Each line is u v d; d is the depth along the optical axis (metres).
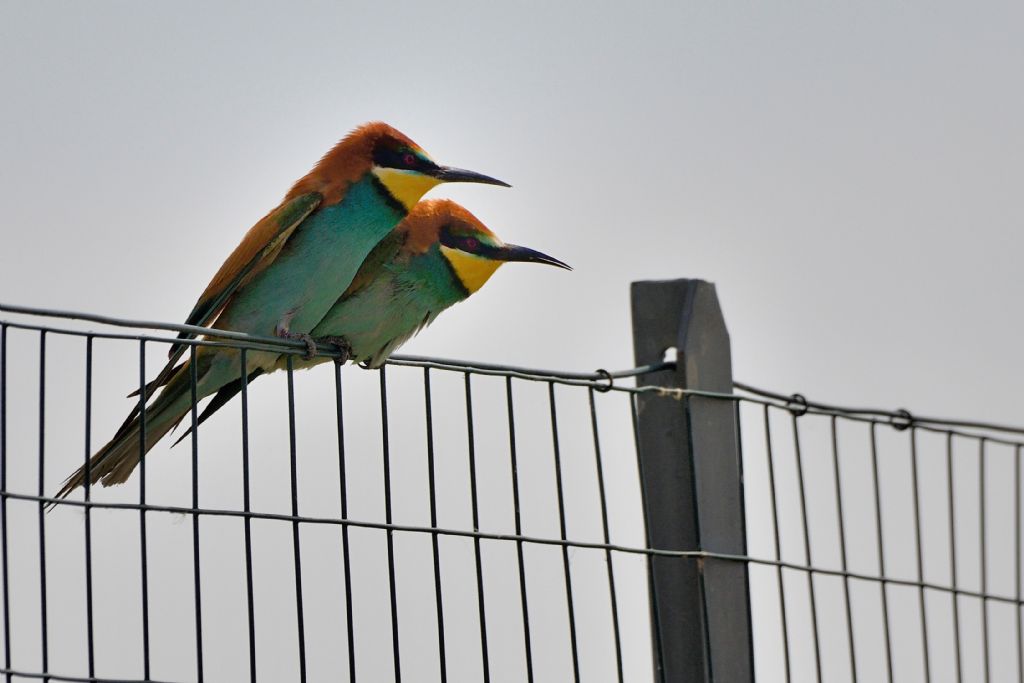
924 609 8.77
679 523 7.98
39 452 6.50
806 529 8.43
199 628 6.66
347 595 6.98
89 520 6.55
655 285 8.34
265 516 6.83
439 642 7.27
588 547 7.72
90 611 6.50
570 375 7.90
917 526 8.88
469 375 7.69
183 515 7.60
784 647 8.11
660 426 8.09
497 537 7.51
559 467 7.79
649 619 7.99
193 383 6.82
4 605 6.54
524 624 7.56
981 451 9.20
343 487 7.06
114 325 6.62
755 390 8.56
